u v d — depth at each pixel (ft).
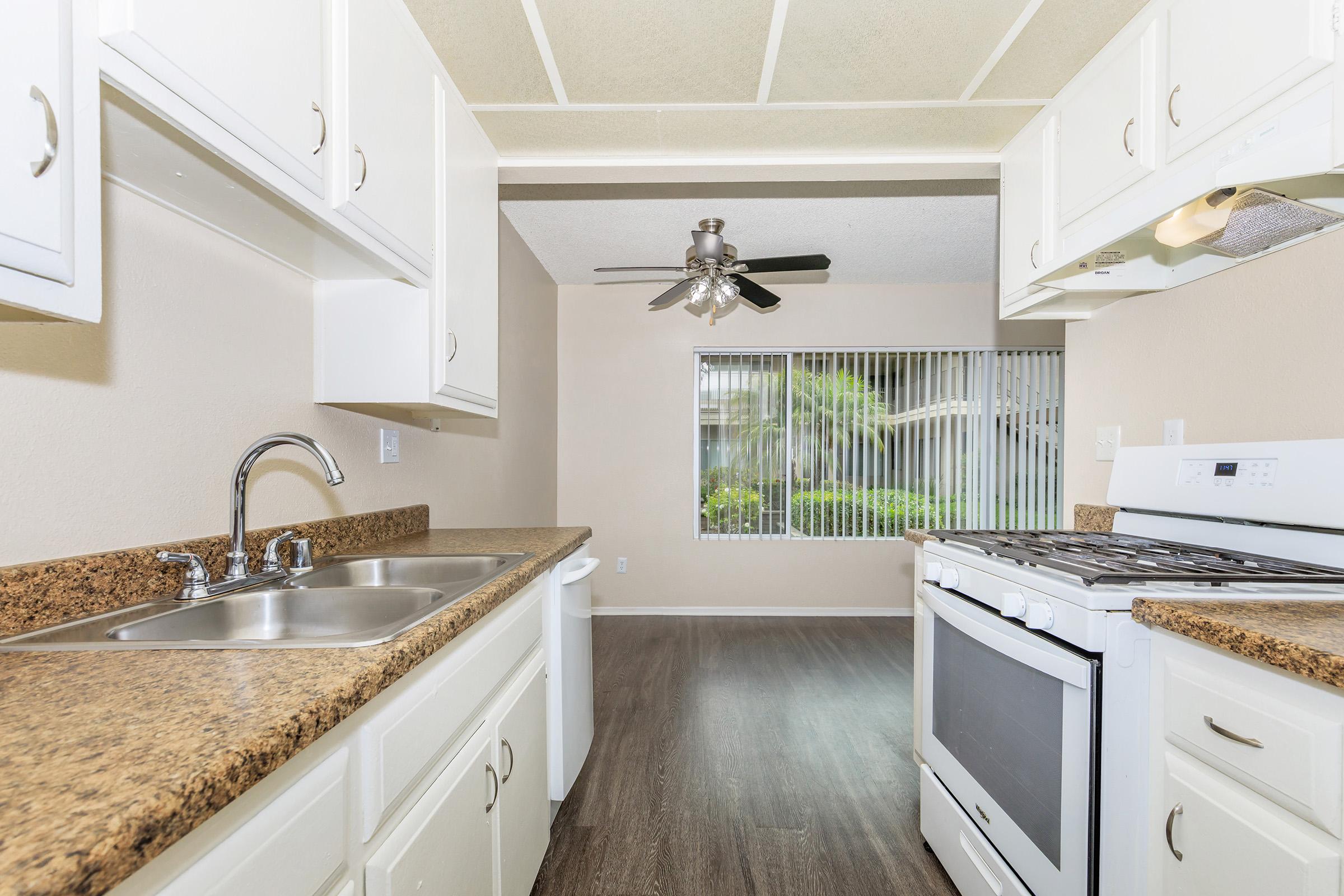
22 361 2.96
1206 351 5.34
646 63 5.66
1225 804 2.86
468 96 6.13
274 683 2.17
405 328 5.19
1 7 1.84
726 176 7.68
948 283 14.26
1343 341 4.20
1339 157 3.26
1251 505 4.47
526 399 12.09
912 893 5.11
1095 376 6.77
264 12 3.10
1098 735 3.39
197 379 4.02
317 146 3.56
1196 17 4.32
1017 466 14.11
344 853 2.26
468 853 3.41
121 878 1.28
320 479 5.39
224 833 1.69
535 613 4.99
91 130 2.19
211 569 3.97
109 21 2.26
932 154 7.34
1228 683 2.85
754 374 14.69
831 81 5.93
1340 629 2.70
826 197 9.75
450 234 5.59
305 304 5.13
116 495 3.44
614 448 14.73
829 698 9.25
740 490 14.65
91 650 2.55
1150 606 3.20
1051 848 3.71
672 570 14.62
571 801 6.44
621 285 14.79
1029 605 3.88
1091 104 5.53
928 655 5.64
